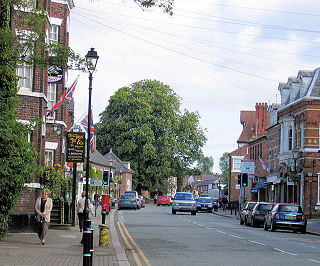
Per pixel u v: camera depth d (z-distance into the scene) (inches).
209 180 6186.0
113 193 2802.7
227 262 550.0
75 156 952.3
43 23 698.2
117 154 3068.4
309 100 1812.3
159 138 3026.6
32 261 523.2
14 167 731.4
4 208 737.0
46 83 1000.9
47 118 1224.2
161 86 3122.5
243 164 1924.2
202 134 3184.1
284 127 2055.9
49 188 1007.6
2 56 676.1
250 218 1337.4
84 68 702.5
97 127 3083.2
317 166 1787.6
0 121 707.4
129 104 3043.8
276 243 808.3
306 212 1768.0
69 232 916.6
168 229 1064.8
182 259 572.4
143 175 3056.1
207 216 1914.4
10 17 794.2
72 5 1311.5
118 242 763.4
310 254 653.9
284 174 2021.4
